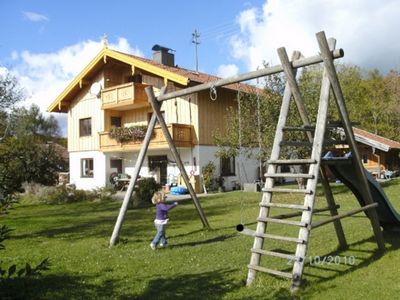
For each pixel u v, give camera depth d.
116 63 27.94
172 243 8.66
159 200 8.26
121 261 7.19
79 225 12.07
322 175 7.23
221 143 20.16
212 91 7.91
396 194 16.08
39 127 69.69
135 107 27.56
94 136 29.36
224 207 15.13
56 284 5.93
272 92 17.25
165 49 29.20
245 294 5.20
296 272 5.26
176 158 9.84
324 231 9.00
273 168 6.25
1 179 3.91
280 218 6.39
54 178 28.38
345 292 5.08
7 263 7.26
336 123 6.58
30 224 12.62
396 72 41.78
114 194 22.39
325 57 5.98
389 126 40.88
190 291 5.44
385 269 6.03
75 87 29.73
